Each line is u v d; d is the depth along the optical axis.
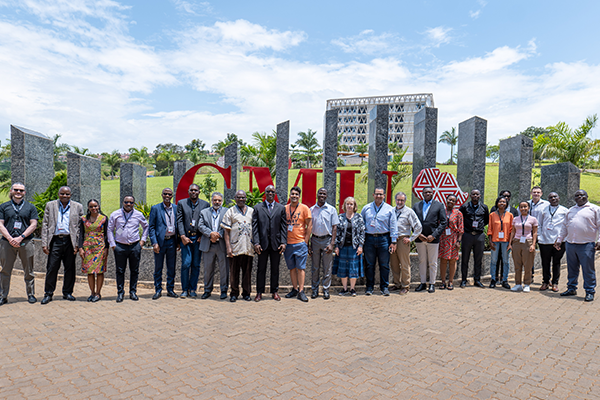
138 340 4.37
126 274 7.38
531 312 5.66
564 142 17.98
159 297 6.38
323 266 6.53
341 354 4.00
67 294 6.20
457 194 7.88
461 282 7.38
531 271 7.04
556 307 5.96
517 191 9.64
